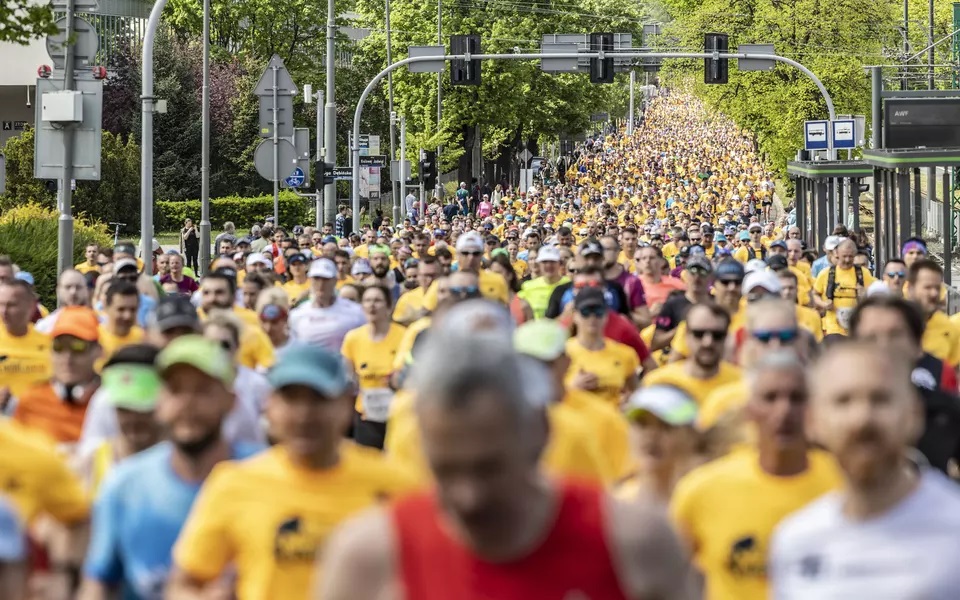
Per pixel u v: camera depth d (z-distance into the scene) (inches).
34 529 602.2
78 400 855.1
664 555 342.6
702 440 641.6
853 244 1758.1
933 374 858.8
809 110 5935.0
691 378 855.1
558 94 7731.3
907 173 2775.6
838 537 434.3
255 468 537.6
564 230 2400.3
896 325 741.3
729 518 548.4
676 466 603.2
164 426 634.8
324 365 530.3
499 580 336.8
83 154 1818.4
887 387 420.2
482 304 587.2
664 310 1294.3
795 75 5964.6
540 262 1608.0
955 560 422.6
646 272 1640.0
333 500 531.5
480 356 321.1
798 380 538.0
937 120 3147.1
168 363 554.6
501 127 7598.4
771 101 5944.9
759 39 5989.2
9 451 587.8
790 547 443.8
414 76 7480.3
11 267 1459.2
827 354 433.7
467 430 316.8
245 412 759.7
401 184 5374.0
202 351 557.6
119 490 566.6
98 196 6136.8
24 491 588.7
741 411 636.7
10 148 5684.1
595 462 671.1
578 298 1005.8
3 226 2787.9
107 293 1127.0
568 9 7682.1
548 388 340.5
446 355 321.7
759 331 796.0
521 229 3398.1
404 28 7524.6
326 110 3705.7
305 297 1706.4
